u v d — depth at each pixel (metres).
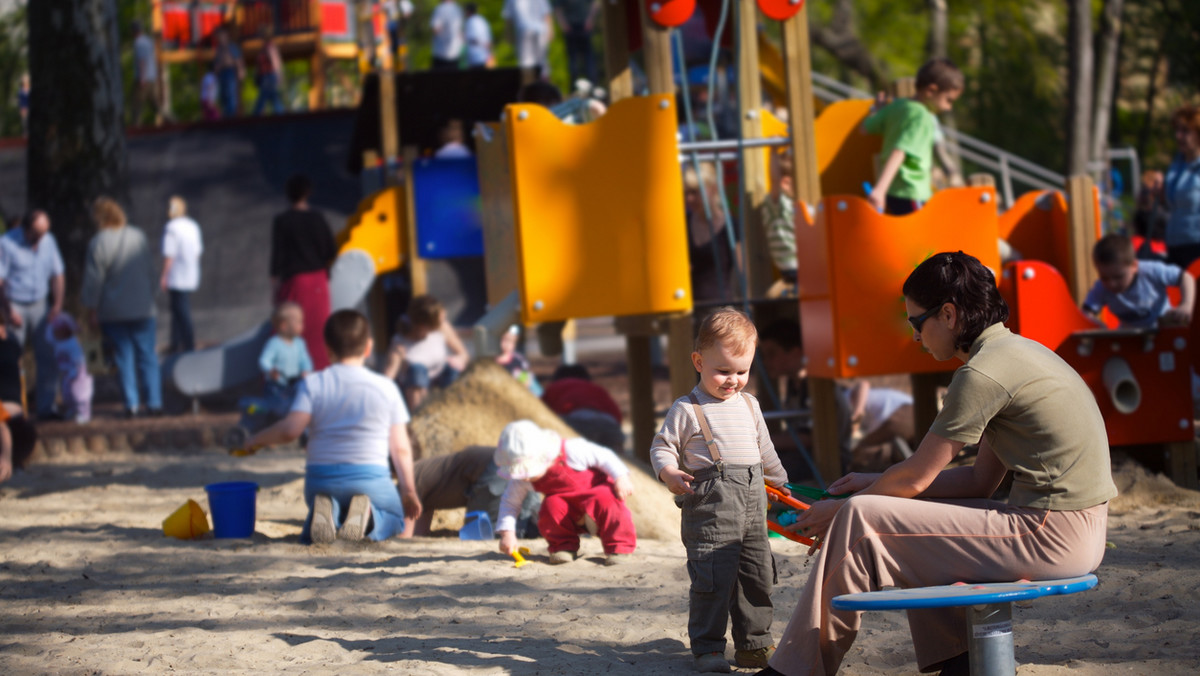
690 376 10.17
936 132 11.41
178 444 14.56
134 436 14.40
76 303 18.64
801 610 4.68
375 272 16.41
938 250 9.30
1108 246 10.17
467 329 20.25
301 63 41.19
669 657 5.50
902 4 40.62
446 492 8.95
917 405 11.03
